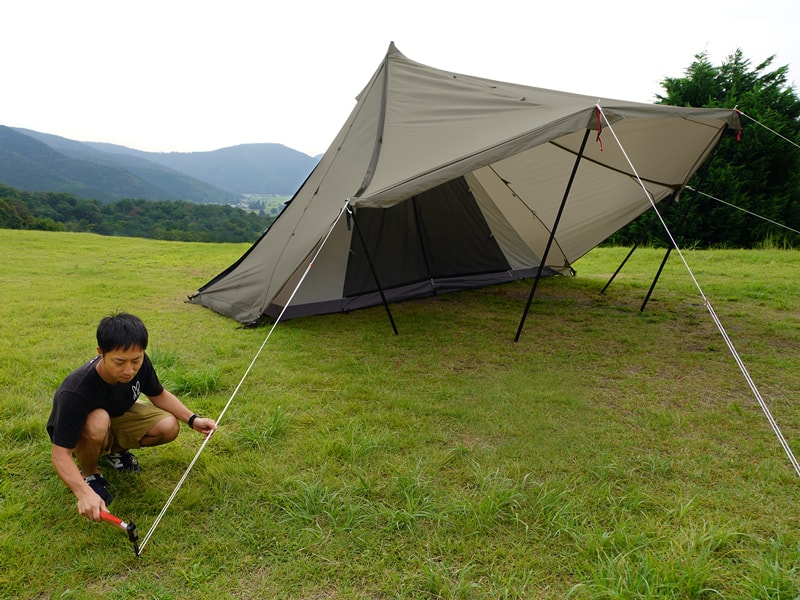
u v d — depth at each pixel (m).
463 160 3.57
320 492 2.11
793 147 11.45
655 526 1.93
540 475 2.30
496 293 6.18
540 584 1.67
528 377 3.49
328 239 5.17
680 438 2.64
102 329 1.78
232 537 1.88
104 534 1.88
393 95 5.15
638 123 4.27
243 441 2.59
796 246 11.35
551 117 3.66
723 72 13.06
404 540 1.87
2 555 1.76
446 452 2.46
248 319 4.70
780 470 2.32
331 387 3.29
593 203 6.00
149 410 2.12
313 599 1.61
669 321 4.91
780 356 3.88
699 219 11.65
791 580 1.61
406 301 5.77
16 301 5.46
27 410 2.83
